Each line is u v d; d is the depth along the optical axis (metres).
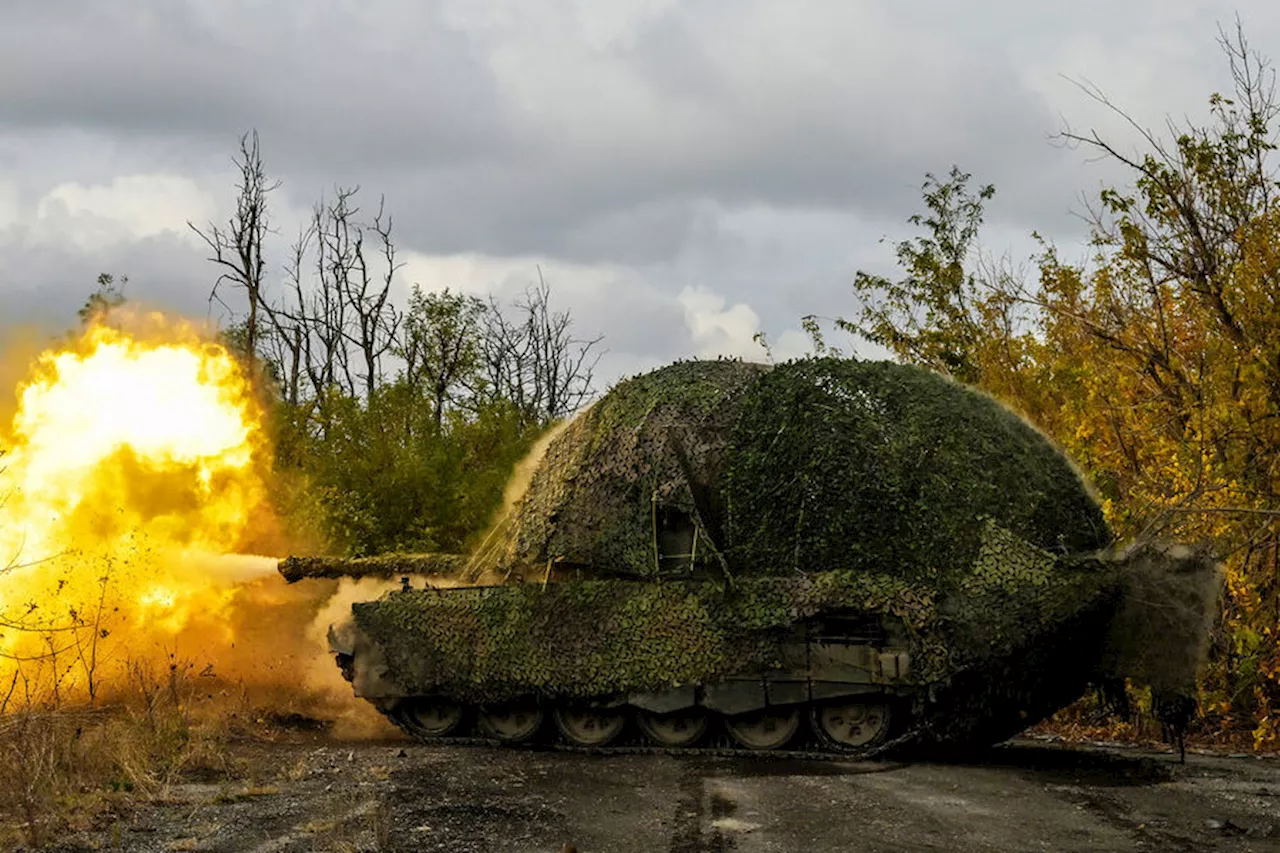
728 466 13.92
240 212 33.91
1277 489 14.99
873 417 13.56
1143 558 12.76
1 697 13.85
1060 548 12.90
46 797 9.84
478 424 27.59
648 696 13.38
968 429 13.40
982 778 11.92
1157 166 16.88
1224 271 16.25
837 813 10.26
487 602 14.11
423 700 14.42
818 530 13.32
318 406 25.81
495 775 11.95
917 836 9.49
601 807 10.51
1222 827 9.79
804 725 13.37
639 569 13.84
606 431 14.63
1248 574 14.95
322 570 16.77
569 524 14.30
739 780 11.84
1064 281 20.28
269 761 12.44
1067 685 12.91
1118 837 9.48
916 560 12.94
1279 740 14.51
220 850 8.84
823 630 13.07
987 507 12.98
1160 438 16.06
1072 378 19.50
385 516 24.08
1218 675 15.08
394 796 10.72
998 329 23.77
